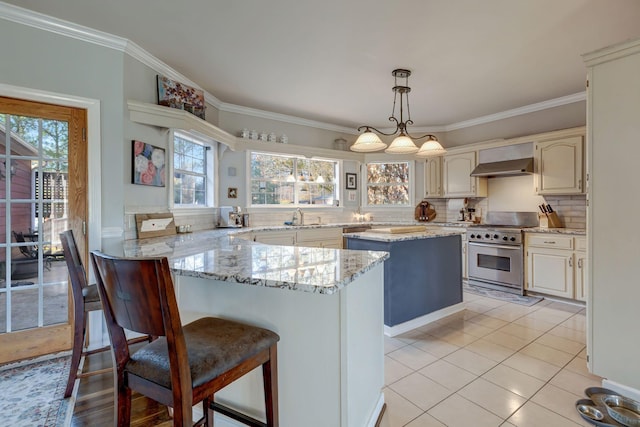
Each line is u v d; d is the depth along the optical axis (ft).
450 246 11.00
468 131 17.21
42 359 7.74
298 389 4.57
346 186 18.65
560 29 8.24
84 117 8.23
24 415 5.68
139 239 9.00
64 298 8.14
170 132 10.57
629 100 5.91
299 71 10.78
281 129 16.10
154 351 3.68
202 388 3.32
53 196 7.98
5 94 7.30
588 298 6.54
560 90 12.73
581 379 6.80
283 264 4.84
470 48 9.24
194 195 12.89
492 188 15.92
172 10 7.39
